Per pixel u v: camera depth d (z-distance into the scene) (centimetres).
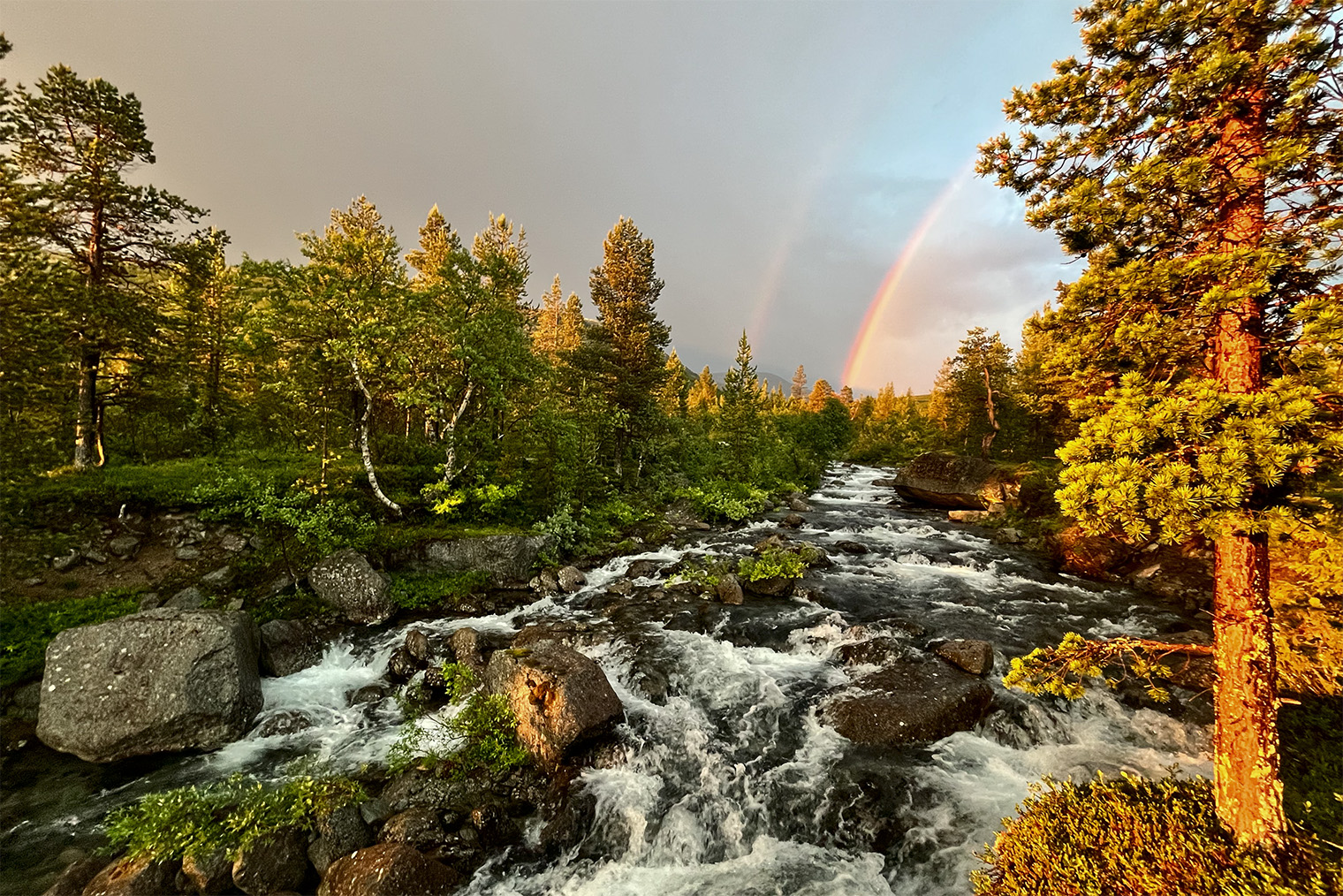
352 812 756
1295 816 670
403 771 866
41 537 1326
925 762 909
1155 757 916
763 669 1209
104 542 1391
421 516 1908
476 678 1110
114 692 914
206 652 980
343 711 1074
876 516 3234
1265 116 536
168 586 1352
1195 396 507
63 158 1884
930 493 3547
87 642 945
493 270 2052
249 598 1391
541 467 2328
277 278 1667
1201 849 542
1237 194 544
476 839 738
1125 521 516
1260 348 548
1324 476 487
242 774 873
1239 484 453
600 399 3120
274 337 1684
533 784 855
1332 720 883
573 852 746
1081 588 1827
